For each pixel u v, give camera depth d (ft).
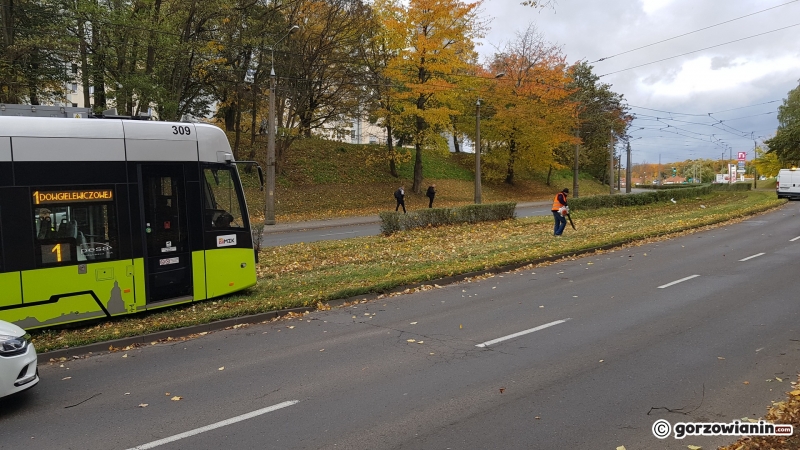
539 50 136.56
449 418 15.97
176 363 22.24
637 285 35.09
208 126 32.68
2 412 17.61
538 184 182.50
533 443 14.28
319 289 34.17
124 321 28.30
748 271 38.99
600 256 47.93
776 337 23.15
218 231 32.53
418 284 36.19
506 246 51.16
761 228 67.92
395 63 106.11
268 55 99.30
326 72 110.52
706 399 16.87
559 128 147.95
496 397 17.46
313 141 143.13
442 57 107.34
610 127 187.32
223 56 95.50
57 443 15.19
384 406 17.01
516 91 137.28
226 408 17.28
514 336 24.36
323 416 16.38
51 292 26.37
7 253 25.26
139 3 74.28
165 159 30.30
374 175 134.21
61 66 79.77
